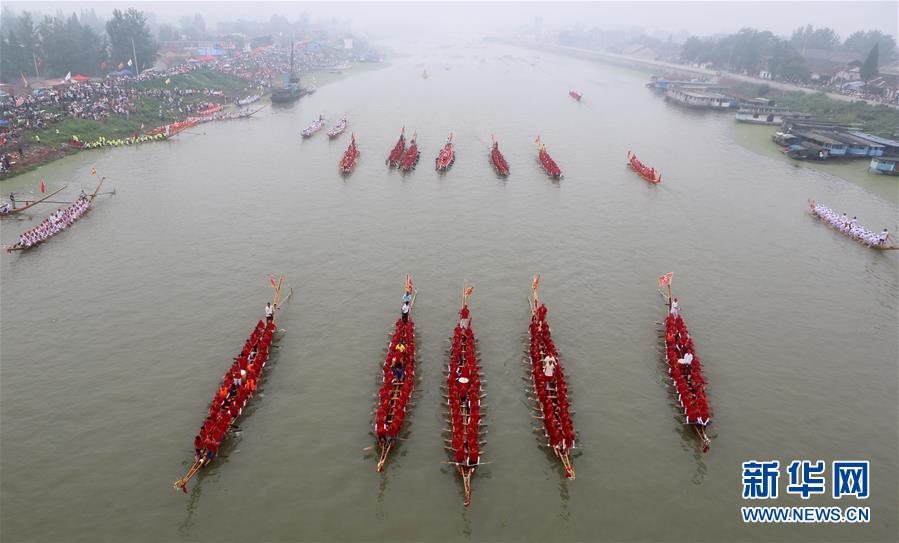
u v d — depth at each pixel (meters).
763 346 43.78
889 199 78.81
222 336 43.53
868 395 38.53
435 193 78.19
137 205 70.75
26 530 27.70
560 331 45.12
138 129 109.56
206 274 53.25
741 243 63.16
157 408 35.88
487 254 58.97
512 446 33.31
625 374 40.00
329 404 36.44
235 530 27.98
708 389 38.72
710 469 32.22
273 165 90.50
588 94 186.00
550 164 88.88
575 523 28.75
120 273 53.09
